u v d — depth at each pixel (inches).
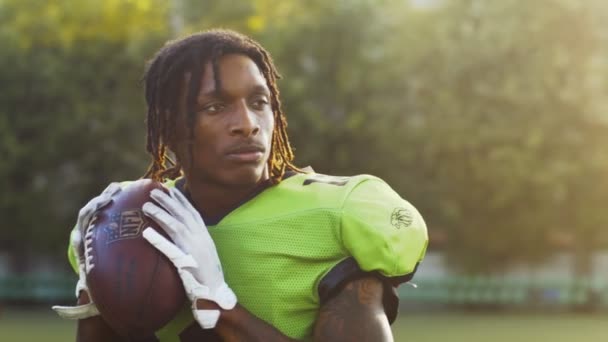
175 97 104.7
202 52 103.2
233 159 102.5
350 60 1001.5
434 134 995.3
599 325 879.1
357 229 102.1
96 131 984.9
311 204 104.7
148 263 100.1
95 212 106.0
